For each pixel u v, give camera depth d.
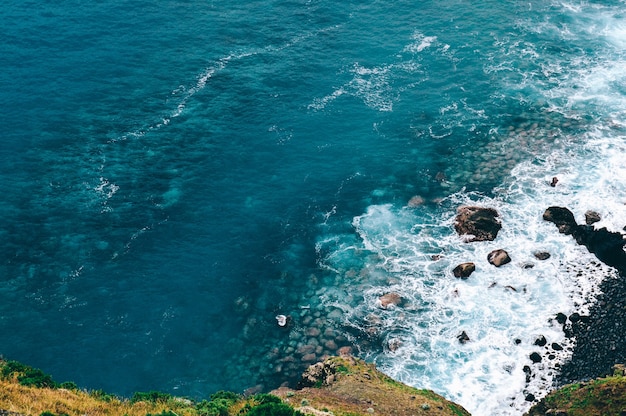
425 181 87.38
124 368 65.75
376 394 53.09
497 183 86.44
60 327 68.62
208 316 71.25
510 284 73.19
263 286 74.56
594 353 64.81
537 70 105.56
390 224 81.75
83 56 104.44
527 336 67.56
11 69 100.75
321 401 49.94
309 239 80.06
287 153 90.81
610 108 97.50
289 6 120.12
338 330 69.75
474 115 97.38
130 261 76.00
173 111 95.69
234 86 100.75
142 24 112.88
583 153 89.88
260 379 65.38
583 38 112.69
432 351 67.06
